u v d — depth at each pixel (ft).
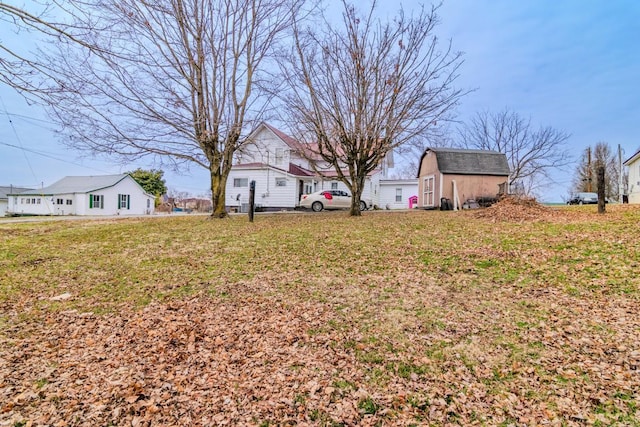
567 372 9.77
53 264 23.50
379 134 41.98
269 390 9.63
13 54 13.66
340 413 8.61
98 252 26.81
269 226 37.27
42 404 9.08
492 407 8.58
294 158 83.46
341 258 23.02
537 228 28.60
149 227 38.50
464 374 10.00
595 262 18.39
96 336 13.12
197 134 42.83
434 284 17.48
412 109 40.60
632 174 72.59
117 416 8.61
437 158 62.44
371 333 12.73
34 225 41.52
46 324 14.25
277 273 20.42
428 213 48.78
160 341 12.61
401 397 9.12
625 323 12.19
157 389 9.76
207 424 8.35
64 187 114.32
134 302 16.60
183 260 23.90
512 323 12.91
